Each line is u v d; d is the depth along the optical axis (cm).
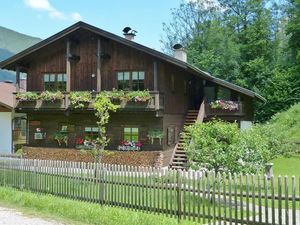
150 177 1273
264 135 2175
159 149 2573
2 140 3325
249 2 5506
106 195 1385
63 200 1437
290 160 2564
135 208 1305
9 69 2950
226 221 1112
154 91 2477
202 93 3344
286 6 5672
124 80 2702
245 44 5434
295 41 5034
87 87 2786
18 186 1688
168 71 2736
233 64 5159
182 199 1199
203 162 1455
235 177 1105
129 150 2588
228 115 2900
